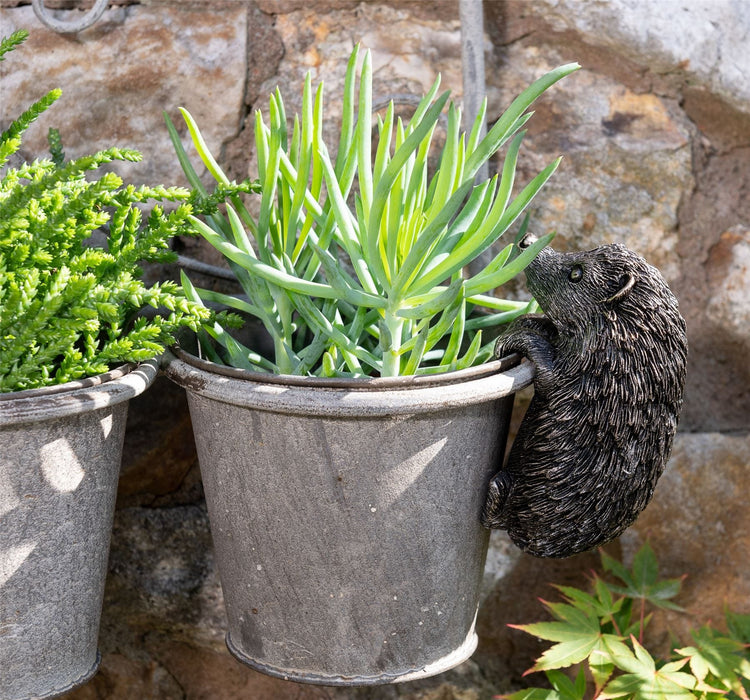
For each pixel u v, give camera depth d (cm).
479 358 100
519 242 95
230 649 98
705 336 125
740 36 119
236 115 118
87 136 116
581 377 88
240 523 89
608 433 88
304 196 94
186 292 91
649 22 116
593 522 91
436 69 119
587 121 120
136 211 92
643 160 121
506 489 90
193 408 91
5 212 81
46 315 79
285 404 80
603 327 88
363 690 125
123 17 115
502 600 127
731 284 124
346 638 90
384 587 88
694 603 127
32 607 85
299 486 84
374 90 118
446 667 94
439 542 88
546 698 110
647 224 122
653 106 121
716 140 122
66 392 81
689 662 115
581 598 114
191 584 123
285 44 118
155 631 125
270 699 125
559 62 119
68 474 84
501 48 119
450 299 81
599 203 121
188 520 123
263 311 96
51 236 84
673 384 90
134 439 119
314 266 97
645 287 88
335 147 118
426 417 82
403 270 83
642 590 118
